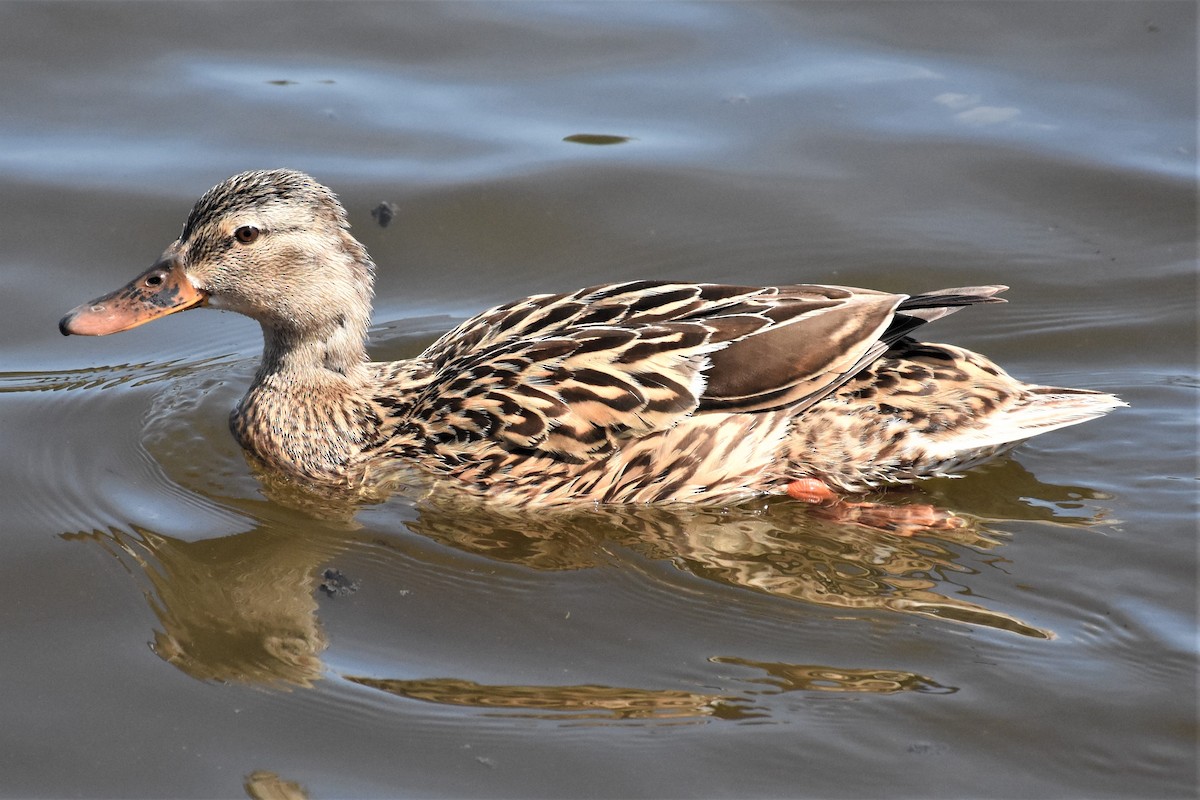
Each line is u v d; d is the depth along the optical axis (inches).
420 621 457.7
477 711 417.7
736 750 401.7
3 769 397.7
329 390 544.1
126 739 410.0
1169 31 804.6
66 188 694.5
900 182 712.4
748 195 707.4
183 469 542.3
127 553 491.8
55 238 670.5
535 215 697.6
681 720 413.1
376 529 508.1
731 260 668.1
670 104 765.9
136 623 458.0
